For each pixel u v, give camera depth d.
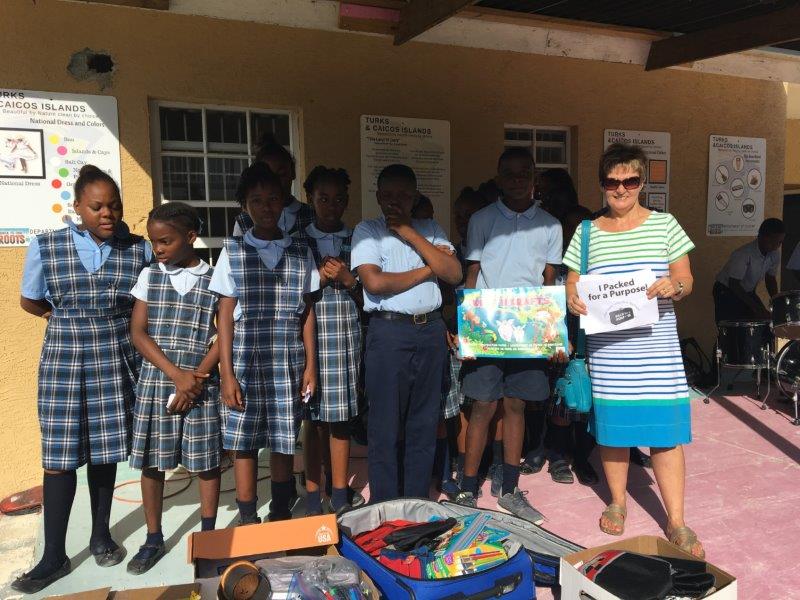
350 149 4.62
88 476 2.85
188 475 3.85
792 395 4.90
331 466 3.32
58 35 3.76
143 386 2.67
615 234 2.84
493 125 5.09
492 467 3.65
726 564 2.75
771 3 4.52
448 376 3.36
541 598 2.55
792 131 9.77
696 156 6.02
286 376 2.74
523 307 3.05
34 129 3.75
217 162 4.43
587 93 5.43
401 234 2.79
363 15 4.50
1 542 3.17
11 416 3.81
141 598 2.14
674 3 4.58
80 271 2.64
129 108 3.96
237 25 4.19
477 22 4.94
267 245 2.71
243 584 2.04
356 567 2.20
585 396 2.93
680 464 2.92
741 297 5.55
